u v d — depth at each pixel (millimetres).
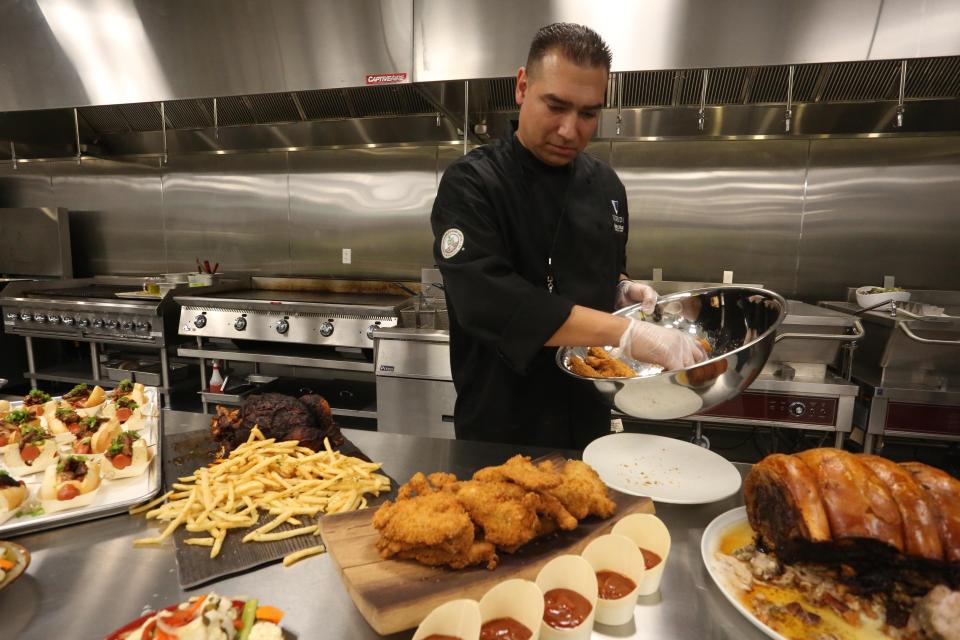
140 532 1035
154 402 1839
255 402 1386
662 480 1200
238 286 4418
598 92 1336
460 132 3834
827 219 3553
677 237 3797
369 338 3396
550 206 1575
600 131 3480
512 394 1609
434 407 3145
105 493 1163
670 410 1086
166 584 877
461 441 1496
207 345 3846
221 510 1032
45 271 4910
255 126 4176
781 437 3322
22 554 895
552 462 1210
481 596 779
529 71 1383
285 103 3934
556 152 1434
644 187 3795
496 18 2680
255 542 987
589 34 1310
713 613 799
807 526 806
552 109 1352
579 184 1626
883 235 3484
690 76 3096
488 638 684
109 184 4852
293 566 922
